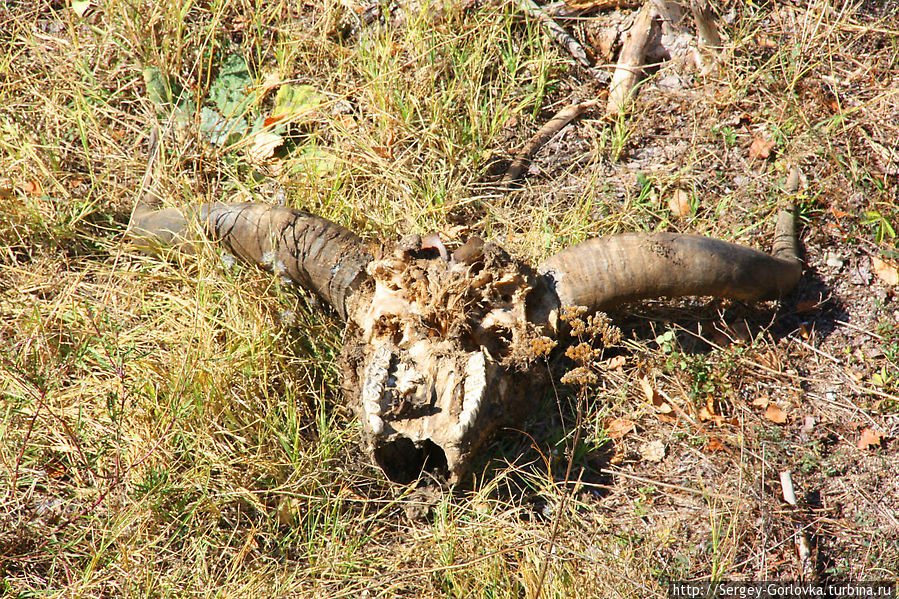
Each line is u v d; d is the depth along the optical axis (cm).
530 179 1088
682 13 1196
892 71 1135
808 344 904
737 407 858
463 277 796
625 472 827
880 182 1022
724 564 747
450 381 753
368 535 784
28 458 823
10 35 1201
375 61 1140
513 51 1195
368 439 753
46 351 873
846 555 764
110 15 1168
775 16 1223
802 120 1073
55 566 764
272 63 1196
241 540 786
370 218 1006
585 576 739
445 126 1087
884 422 841
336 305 892
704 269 846
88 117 1096
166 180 1012
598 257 850
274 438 830
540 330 810
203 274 907
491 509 786
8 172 1044
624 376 876
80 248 1007
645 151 1109
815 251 977
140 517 774
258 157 1089
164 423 825
